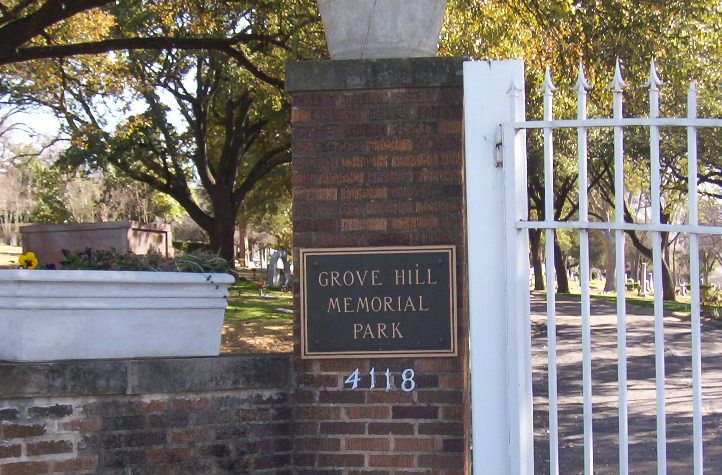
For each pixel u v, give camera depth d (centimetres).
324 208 429
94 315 416
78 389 399
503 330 391
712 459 748
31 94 1953
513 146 383
